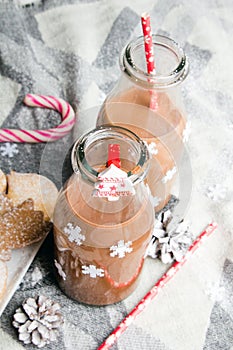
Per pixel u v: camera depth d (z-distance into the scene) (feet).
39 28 2.15
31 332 1.54
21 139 1.85
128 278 1.56
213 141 1.95
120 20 2.18
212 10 2.28
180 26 2.23
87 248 1.42
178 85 1.55
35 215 1.67
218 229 1.77
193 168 1.89
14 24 2.09
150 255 1.69
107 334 1.59
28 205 1.67
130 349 1.57
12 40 2.06
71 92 2.01
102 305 1.63
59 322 1.56
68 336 1.57
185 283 1.67
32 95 1.94
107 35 2.15
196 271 1.69
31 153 1.86
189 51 2.16
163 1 2.27
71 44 2.10
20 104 1.97
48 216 1.68
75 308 1.62
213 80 2.10
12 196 1.71
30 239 1.64
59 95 2.01
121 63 1.54
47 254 1.69
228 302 1.65
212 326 1.61
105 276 1.51
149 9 2.24
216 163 1.91
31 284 1.64
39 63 2.07
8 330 1.57
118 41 2.14
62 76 2.04
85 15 2.18
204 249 1.73
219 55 2.16
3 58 2.03
